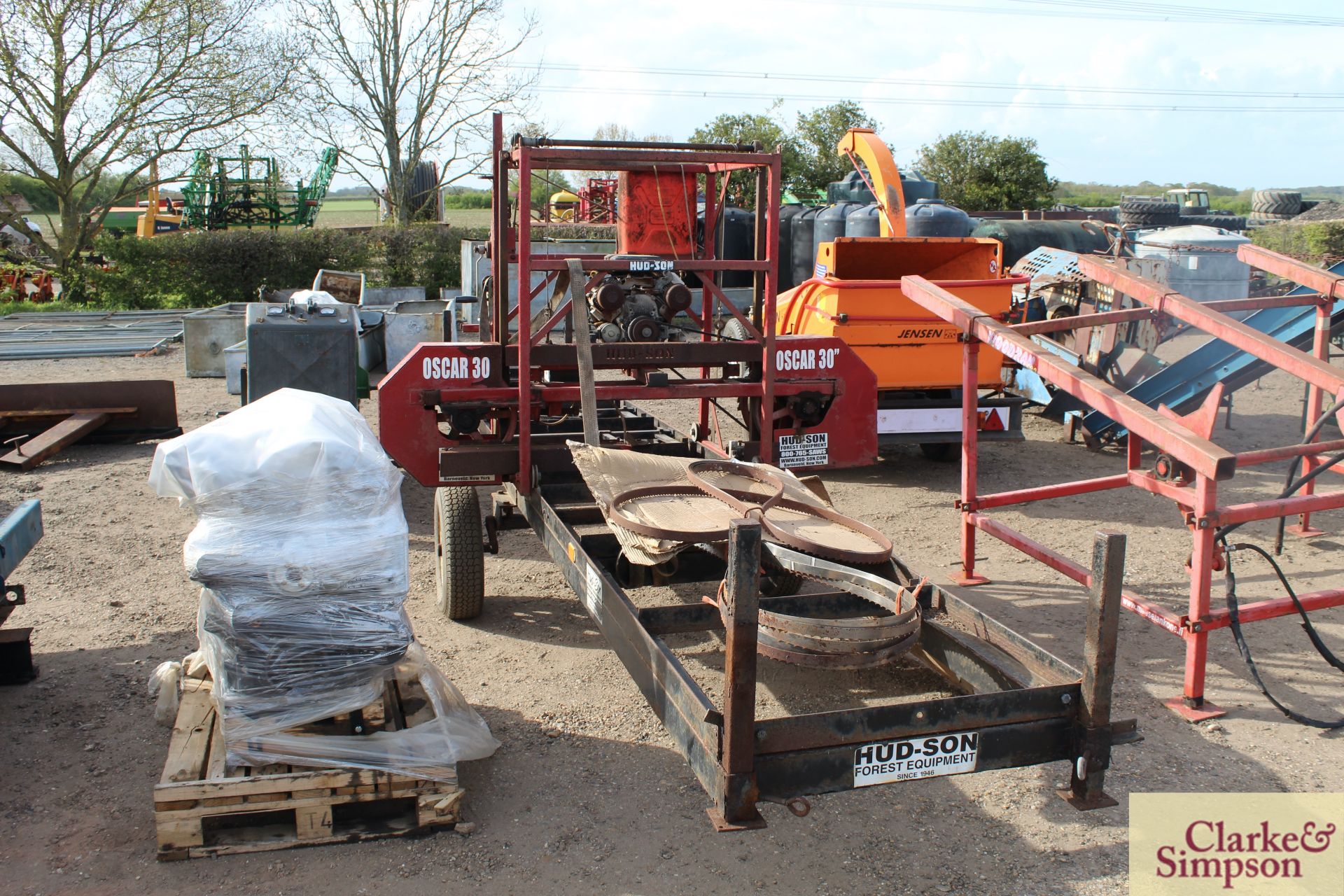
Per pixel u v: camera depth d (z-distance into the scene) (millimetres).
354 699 3512
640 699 4645
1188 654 4531
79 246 26031
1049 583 6250
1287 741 4270
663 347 5738
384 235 25062
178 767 3400
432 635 5398
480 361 5777
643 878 3307
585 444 4895
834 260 8531
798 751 2984
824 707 4555
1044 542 7074
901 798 3832
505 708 4539
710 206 6445
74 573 6199
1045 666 3473
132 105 25250
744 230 17969
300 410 3721
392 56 28891
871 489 8641
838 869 3375
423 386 5695
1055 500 8266
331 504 3518
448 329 13578
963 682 3900
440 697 3945
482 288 7172
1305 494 6910
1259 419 11328
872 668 4977
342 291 15781
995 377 8680
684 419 11492
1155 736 4316
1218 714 4480
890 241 8531
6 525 4574
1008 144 33500
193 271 23859
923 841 3545
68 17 24281
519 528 6586
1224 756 4145
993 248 8711
